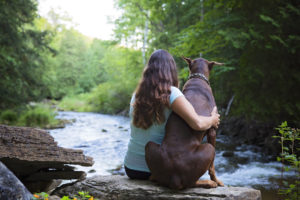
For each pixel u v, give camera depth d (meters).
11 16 12.17
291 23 7.59
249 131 9.19
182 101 2.00
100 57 39.12
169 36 15.68
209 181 2.16
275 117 8.32
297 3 7.85
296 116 7.63
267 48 7.71
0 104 12.59
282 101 7.96
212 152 1.94
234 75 9.46
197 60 2.61
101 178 2.55
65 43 38.16
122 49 23.38
